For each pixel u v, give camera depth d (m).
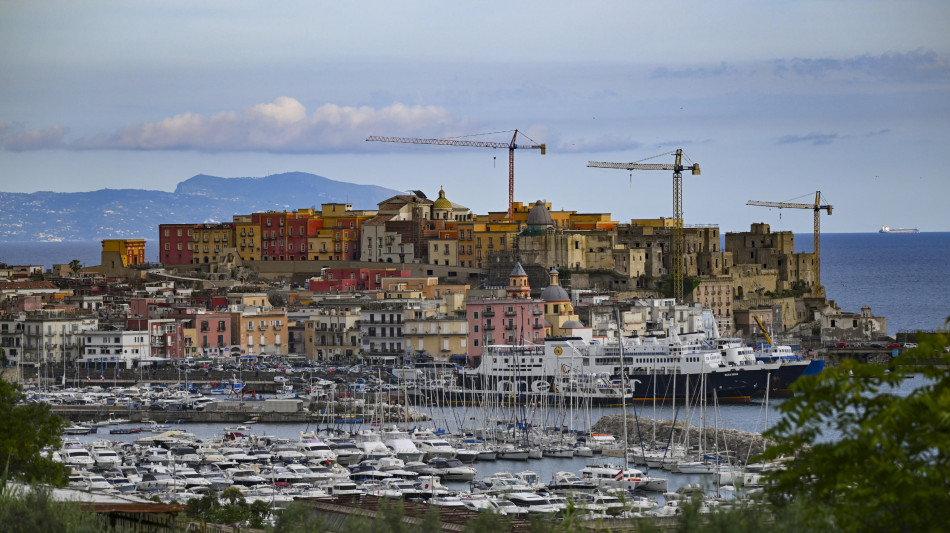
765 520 140.62
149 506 171.88
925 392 116.69
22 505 162.00
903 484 113.75
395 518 174.00
